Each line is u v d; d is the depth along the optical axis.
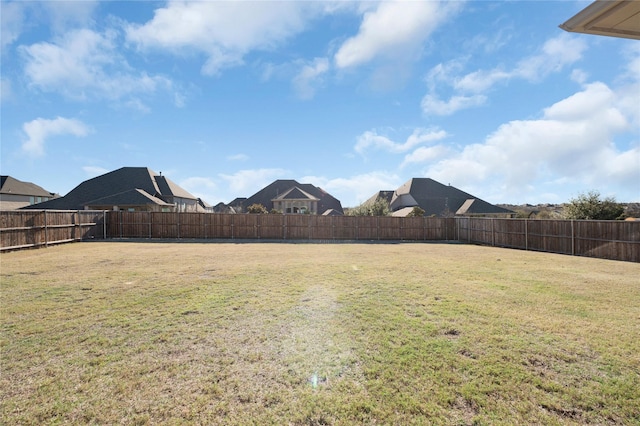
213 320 4.41
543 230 14.66
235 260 10.56
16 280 7.12
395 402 2.47
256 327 4.14
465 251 14.62
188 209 37.25
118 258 10.97
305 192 39.97
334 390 2.65
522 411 2.36
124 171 33.31
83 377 2.87
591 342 3.65
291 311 4.81
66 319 4.46
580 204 17.77
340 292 5.99
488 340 3.69
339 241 20.66
